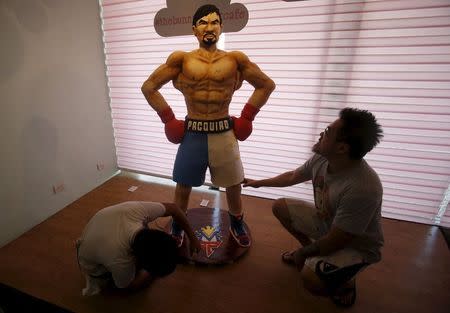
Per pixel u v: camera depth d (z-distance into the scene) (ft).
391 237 6.12
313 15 5.66
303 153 6.88
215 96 4.55
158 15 5.44
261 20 6.01
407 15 5.18
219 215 6.53
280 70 6.28
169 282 4.89
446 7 4.95
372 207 3.49
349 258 3.94
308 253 4.04
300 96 6.38
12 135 5.56
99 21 7.26
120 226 3.68
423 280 5.02
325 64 5.95
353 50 5.69
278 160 7.14
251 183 5.28
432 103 5.57
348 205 3.55
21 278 4.96
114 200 7.44
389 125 5.99
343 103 6.16
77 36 6.66
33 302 4.57
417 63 5.39
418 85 5.54
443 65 5.27
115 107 8.16
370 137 3.29
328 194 3.98
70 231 6.20
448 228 6.44
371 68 5.72
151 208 4.15
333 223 3.75
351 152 3.42
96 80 7.48
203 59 4.45
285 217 4.99
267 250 5.68
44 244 5.80
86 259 3.93
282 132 6.83
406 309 4.46
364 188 3.48
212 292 4.72
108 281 4.68
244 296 4.65
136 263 3.76
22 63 5.51
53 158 6.56
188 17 5.24
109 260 3.56
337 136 3.41
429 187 6.21
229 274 5.08
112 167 8.70
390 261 5.44
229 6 5.00
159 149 8.20
